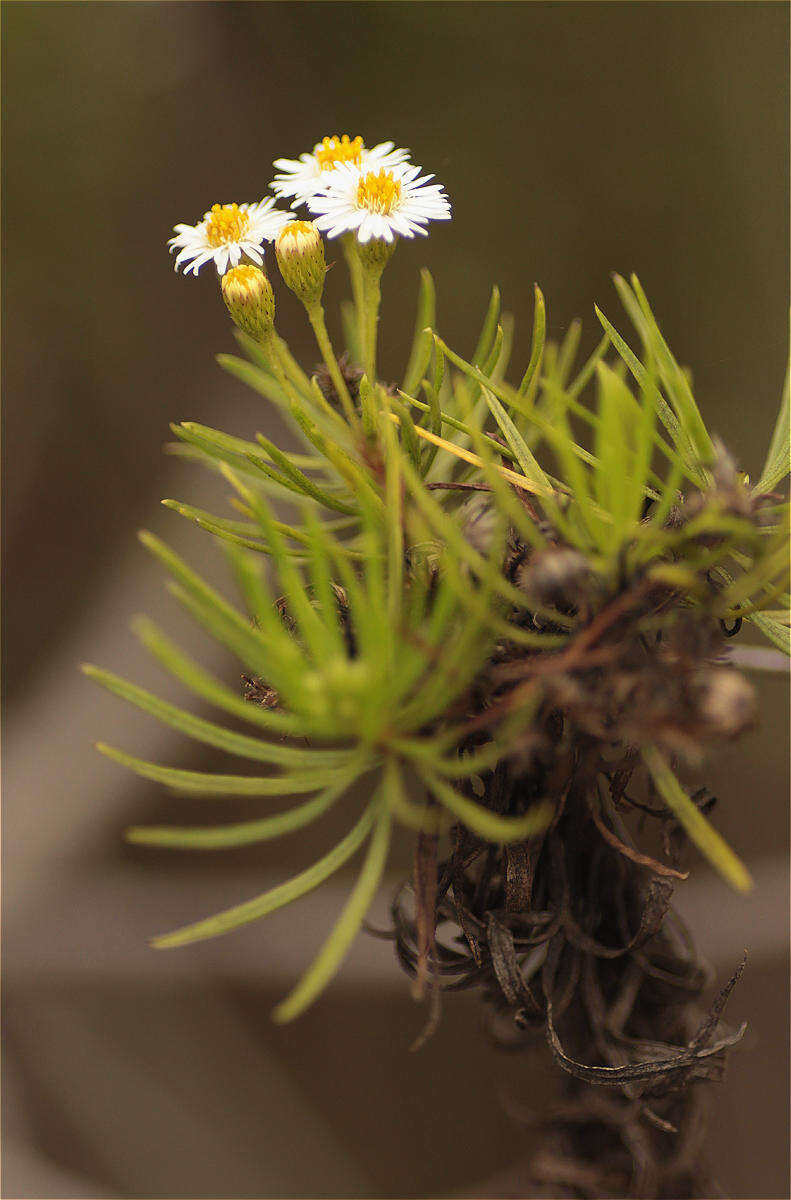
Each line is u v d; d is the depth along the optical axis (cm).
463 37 67
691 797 39
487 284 73
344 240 38
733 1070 71
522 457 37
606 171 70
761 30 68
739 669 39
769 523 37
